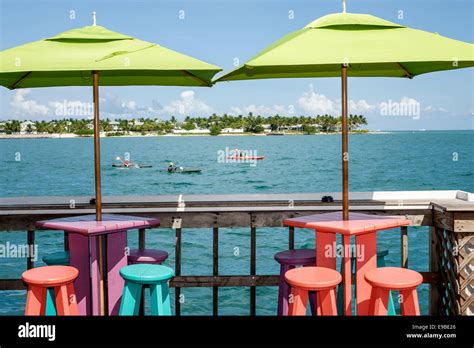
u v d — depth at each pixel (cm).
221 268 1226
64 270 382
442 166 5641
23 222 479
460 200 489
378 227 393
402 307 387
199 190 3831
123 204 488
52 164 6769
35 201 501
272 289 997
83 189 3972
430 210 486
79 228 388
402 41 373
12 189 4003
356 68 501
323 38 378
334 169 5409
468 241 436
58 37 417
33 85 535
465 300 434
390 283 354
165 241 1585
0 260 1347
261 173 5078
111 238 420
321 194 532
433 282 483
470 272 434
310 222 407
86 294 416
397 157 7369
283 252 447
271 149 10525
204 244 1527
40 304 372
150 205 489
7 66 353
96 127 429
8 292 982
